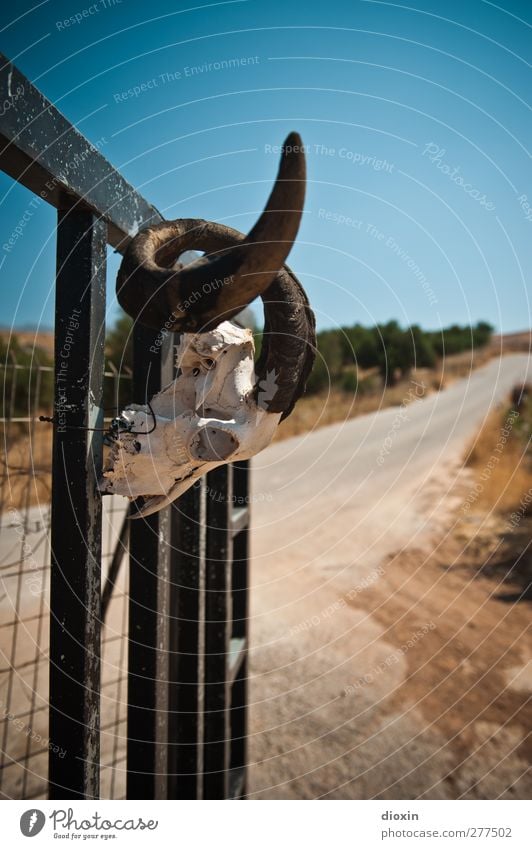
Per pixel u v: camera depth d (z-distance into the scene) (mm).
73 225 1412
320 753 3852
